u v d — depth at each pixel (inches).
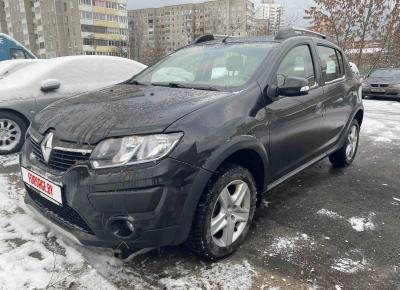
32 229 111.6
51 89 206.2
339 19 706.2
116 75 242.1
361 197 146.1
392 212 132.3
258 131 102.4
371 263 98.9
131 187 78.2
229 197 96.8
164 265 95.3
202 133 85.8
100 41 2426.2
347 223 122.6
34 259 96.3
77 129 88.5
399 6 683.4
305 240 110.2
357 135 191.6
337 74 164.1
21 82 206.7
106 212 80.0
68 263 94.6
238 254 101.7
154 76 138.5
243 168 99.0
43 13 2576.3
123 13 2541.8
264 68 113.0
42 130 97.7
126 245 83.0
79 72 224.1
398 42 707.4
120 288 85.7
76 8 2295.8
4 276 88.4
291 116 118.1
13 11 2876.5
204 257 95.1
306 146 133.1
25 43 2829.7
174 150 80.8
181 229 84.5
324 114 142.9
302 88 109.6
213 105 93.4
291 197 144.7
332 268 96.0
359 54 710.5
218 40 148.2
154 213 79.9
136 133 81.1
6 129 200.2
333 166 188.1
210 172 86.1
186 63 136.9
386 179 168.9
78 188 81.8
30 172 97.0
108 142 81.6
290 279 90.7
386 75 526.6
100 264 94.8
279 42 127.5
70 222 91.2
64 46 2504.9
